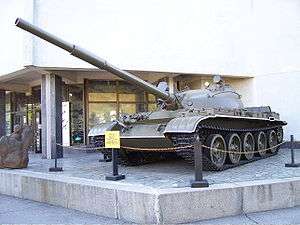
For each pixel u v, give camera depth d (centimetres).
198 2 1567
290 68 1602
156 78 1683
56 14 1339
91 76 1667
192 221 603
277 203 697
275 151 1271
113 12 1412
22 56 1325
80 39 1362
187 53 1530
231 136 930
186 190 611
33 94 1872
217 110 884
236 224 581
